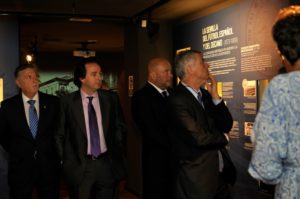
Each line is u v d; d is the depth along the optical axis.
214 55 4.54
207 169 2.63
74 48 10.65
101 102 3.47
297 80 1.48
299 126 1.46
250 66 3.86
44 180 3.45
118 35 8.27
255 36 3.77
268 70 3.58
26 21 6.43
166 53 5.75
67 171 3.36
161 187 3.48
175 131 2.72
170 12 5.05
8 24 5.38
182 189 2.67
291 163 1.48
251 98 3.84
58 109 3.53
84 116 3.38
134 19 5.63
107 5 4.92
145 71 5.75
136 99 3.57
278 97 1.49
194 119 2.68
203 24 4.80
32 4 4.86
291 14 1.53
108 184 3.40
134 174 6.00
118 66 12.09
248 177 3.89
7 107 3.45
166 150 3.47
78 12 5.39
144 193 3.71
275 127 1.48
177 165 2.71
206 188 2.62
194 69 2.74
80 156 3.32
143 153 3.70
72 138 3.39
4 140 3.53
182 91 2.73
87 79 3.37
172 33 5.74
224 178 2.84
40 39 8.81
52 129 3.51
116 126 3.54
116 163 3.47
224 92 4.32
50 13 5.35
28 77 3.42
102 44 9.78
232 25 4.17
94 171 3.34
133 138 6.02
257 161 1.50
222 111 2.90
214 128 2.74
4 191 4.54
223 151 2.81
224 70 4.33
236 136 4.09
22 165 3.40
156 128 3.45
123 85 7.99
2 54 5.35
